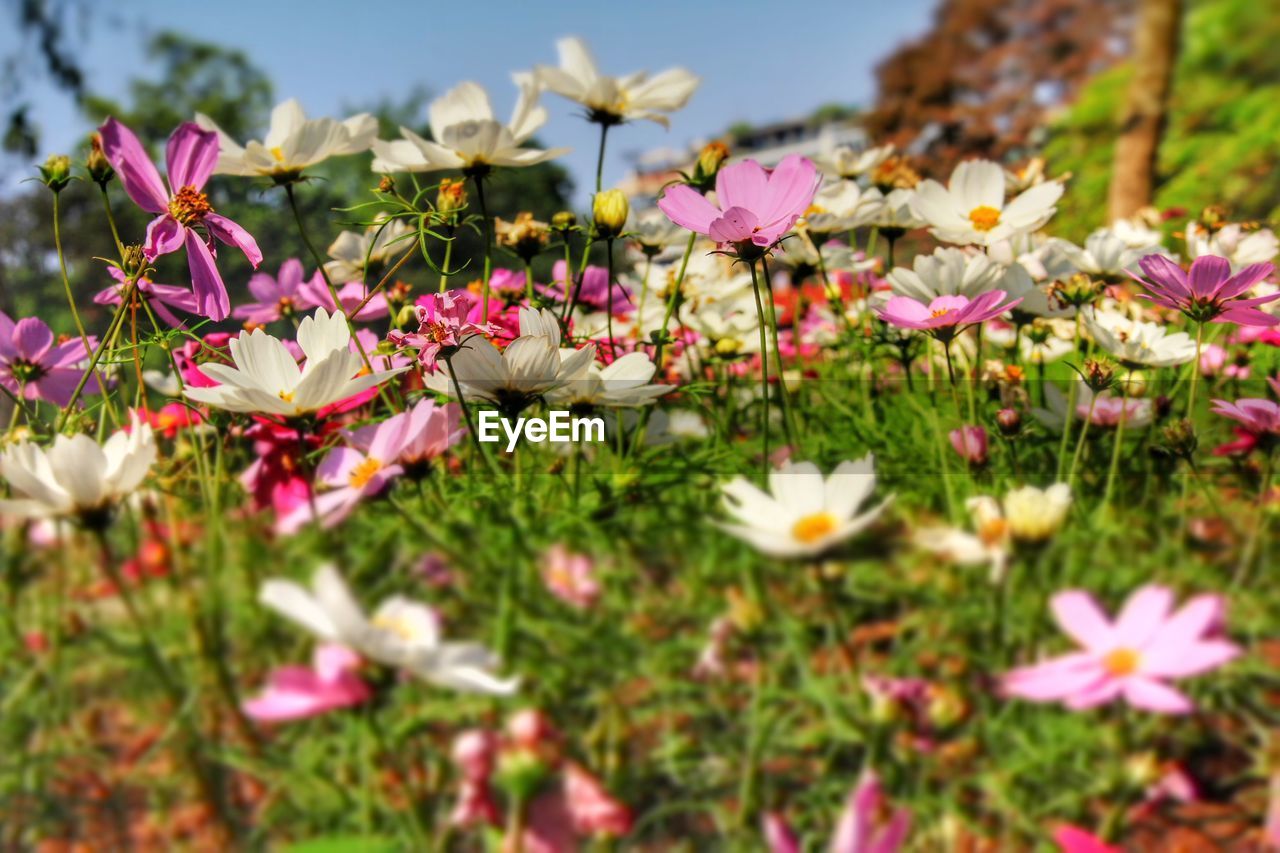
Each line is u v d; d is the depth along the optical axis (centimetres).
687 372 68
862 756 33
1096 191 247
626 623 35
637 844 32
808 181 42
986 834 31
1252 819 32
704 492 44
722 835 32
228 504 45
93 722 34
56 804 33
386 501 41
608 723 33
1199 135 255
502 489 44
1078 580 36
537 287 60
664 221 60
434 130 54
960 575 36
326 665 31
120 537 41
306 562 38
